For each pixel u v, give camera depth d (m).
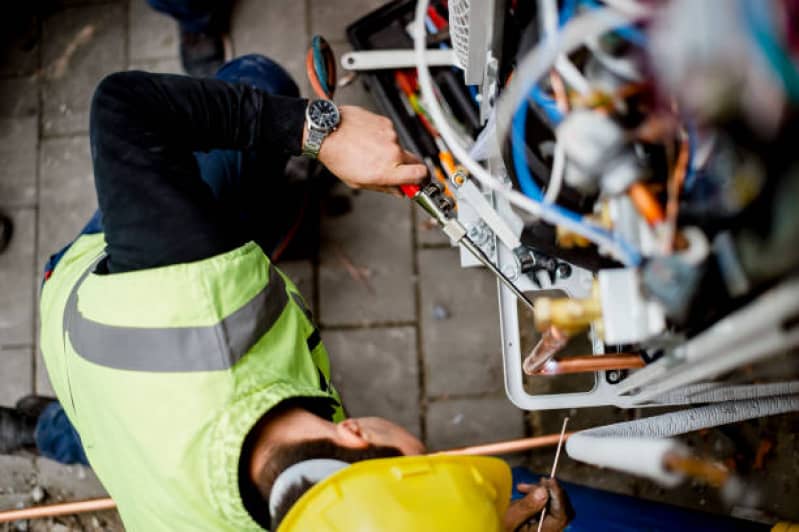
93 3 2.07
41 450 1.75
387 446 0.84
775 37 0.42
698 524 1.41
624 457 0.90
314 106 1.02
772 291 0.49
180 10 1.83
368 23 1.85
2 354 1.96
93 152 0.90
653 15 0.50
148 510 0.92
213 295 0.86
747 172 0.52
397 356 1.90
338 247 1.94
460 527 0.74
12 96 2.06
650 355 0.81
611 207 0.61
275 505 0.80
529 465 1.84
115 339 0.88
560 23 0.64
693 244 0.57
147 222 0.86
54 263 1.44
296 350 0.97
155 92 0.94
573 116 0.58
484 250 1.12
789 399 1.05
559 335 0.70
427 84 0.66
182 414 0.85
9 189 2.02
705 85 0.46
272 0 2.04
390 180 1.01
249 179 1.48
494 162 0.98
